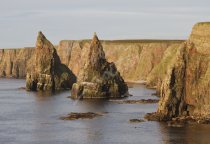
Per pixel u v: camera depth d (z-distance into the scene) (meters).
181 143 133.62
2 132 154.50
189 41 174.12
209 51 169.25
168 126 157.38
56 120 177.00
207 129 150.62
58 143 138.00
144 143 135.38
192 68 169.62
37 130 157.25
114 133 149.88
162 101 171.88
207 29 171.12
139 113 191.38
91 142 138.38
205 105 163.88
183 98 170.50
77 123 169.25
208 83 163.75
